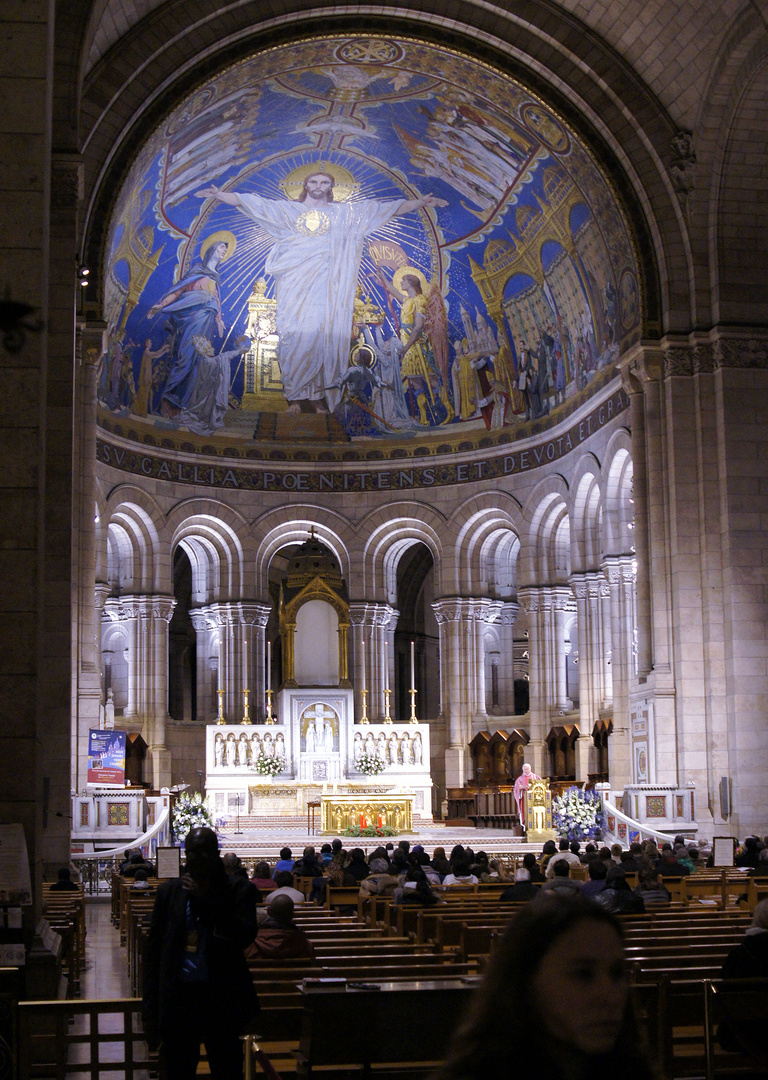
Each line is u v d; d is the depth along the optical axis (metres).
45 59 14.02
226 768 42.81
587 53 35.16
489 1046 3.20
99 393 43.34
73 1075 11.12
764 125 34.44
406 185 43.91
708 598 34.97
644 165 35.75
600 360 41.03
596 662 42.75
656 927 13.62
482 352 47.19
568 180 38.81
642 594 36.34
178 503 46.69
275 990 9.77
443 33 35.19
